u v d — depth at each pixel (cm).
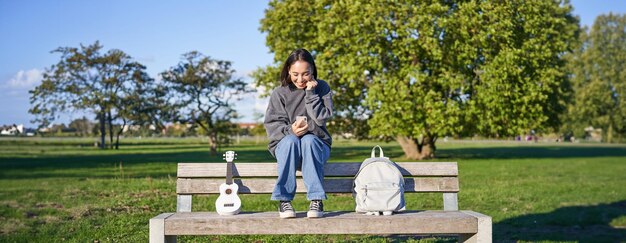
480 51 2648
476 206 981
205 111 4034
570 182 1463
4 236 681
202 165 453
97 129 6675
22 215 838
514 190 1234
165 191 1130
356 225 382
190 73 4022
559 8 3319
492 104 2541
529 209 948
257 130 8169
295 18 2917
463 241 427
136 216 817
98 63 5575
